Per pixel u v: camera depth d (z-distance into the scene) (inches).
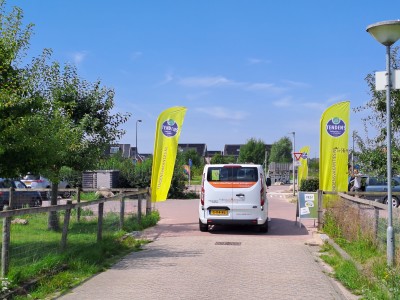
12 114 361.1
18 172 382.3
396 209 333.7
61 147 415.8
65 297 271.0
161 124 671.1
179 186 1242.6
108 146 585.9
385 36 321.1
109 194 1043.9
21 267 294.0
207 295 277.4
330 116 599.8
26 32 400.8
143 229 599.5
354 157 492.4
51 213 502.9
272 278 324.2
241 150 3592.5
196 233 569.0
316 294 281.4
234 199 555.5
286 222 688.4
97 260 366.0
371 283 285.9
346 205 477.4
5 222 273.9
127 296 273.6
